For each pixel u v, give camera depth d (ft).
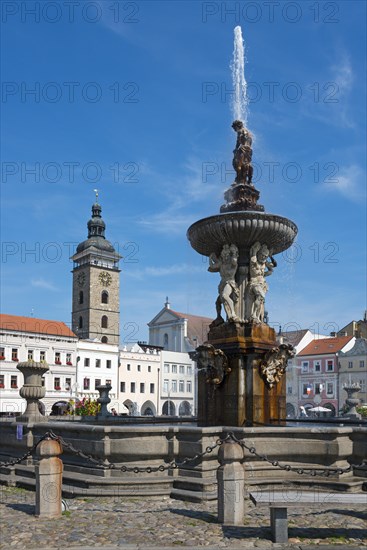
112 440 35.17
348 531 25.36
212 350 45.57
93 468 35.47
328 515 28.17
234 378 45.27
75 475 35.55
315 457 35.12
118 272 332.39
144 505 30.71
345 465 35.12
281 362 45.70
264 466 34.88
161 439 35.12
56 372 227.40
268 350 45.65
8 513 29.17
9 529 25.85
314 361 255.09
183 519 27.53
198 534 24.86
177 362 279.49
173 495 32.48
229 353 45.80
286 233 47.03
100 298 323.98
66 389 229.25
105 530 25.52
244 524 26.63
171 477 34.14
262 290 46.96
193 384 284.82
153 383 267.80
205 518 27.68
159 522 26.91
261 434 35.06
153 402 266.57
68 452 37.45
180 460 34.94
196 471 33.81
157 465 34.96
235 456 27.30
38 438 40.83
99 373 244.01
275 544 23.40
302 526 26.16
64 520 27.48
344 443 34.78
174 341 294.46
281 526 23.76
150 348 273.75
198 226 47.60
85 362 239.91
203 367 46.06
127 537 24.40
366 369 237.66
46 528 25.98
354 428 35.42
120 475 34.71
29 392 51.34
